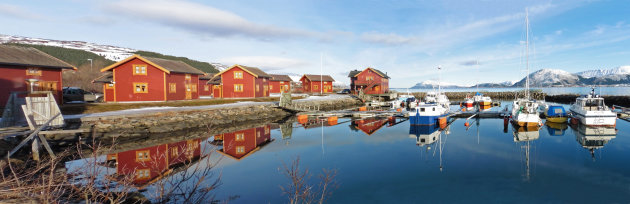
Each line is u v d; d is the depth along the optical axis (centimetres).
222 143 1977
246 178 1198
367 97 6288
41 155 1414
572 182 1173
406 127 2792
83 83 6712
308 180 1196
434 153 1681
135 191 904
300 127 2823
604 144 1911
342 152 1714
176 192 927
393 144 1956
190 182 1080
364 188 1119
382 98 6800
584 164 1426
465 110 4222
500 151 1728
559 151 1716
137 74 3184
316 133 2442
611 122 2512
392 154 1662
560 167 1378
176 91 3528
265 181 1166
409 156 1614
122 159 1456
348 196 1041
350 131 2558
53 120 1514
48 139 1625
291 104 3834
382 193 1072
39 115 1457
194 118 2619
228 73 4459
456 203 984
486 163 1459
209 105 3362
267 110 3541
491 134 2356
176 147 1794
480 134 2361
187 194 909
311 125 2967
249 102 3941
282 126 2877
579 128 2631
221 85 4550
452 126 2850
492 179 1220
